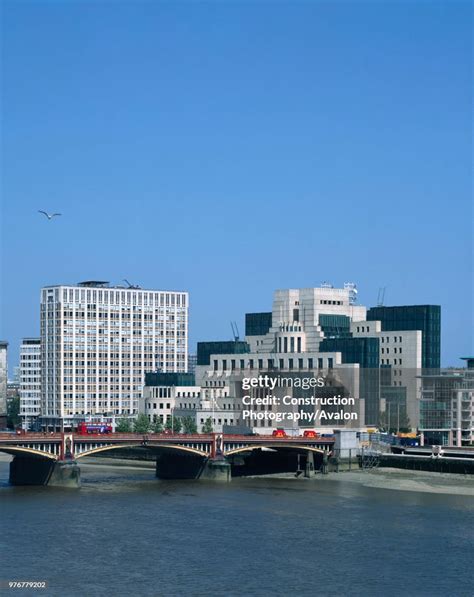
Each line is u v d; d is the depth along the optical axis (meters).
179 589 183.50
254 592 182.38
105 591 181.75
